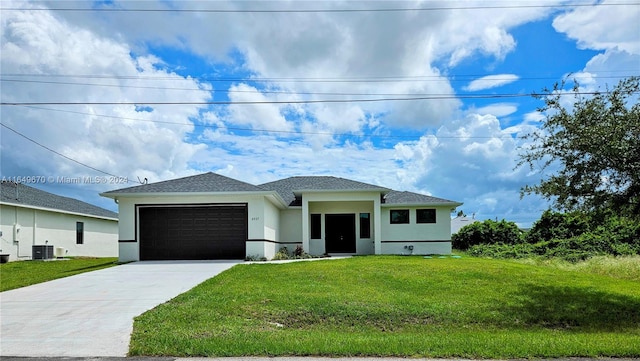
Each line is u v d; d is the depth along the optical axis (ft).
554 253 87.76
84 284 44.60
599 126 35.68
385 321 32.37
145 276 49.19
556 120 37.81
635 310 36.52
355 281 43.93
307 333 27.40
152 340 24.58
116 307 33.71
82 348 23.65
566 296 39.81
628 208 37.19
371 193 81.00
